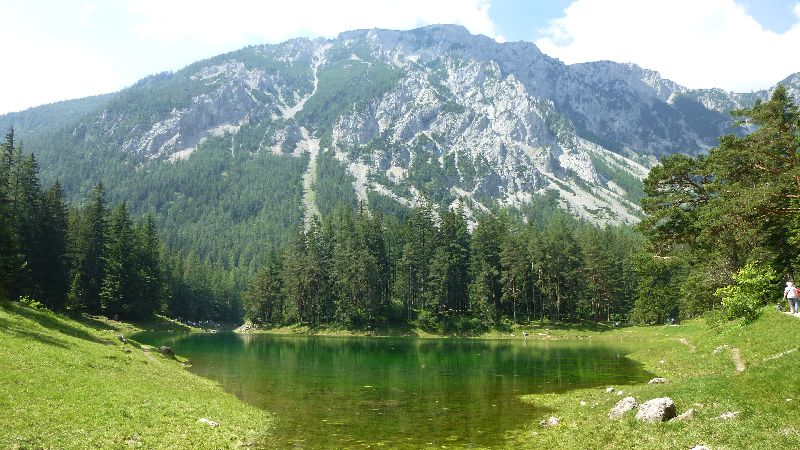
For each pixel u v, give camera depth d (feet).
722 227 128.06
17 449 46.96
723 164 137.08
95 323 280.31
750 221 119.14
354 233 397.80
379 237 396.98
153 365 114.73
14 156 258.57
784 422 48.83
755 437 47.11
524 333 316.60
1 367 71.72
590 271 354.95
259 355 186.80
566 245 358.84
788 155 125.80
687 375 110.42
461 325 337.93
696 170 149.18
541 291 352.08
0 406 56.70
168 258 437.99
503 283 360.48
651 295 325.42
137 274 322.96
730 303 129.90
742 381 66.28
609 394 93.86
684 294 273.54
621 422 65.46
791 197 109.50
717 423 53.67
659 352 162.20
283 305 406.21
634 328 307.58
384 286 387.75
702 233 138.31
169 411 71.31
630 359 168.96
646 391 83.05
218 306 529.04
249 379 123.13
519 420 78.38
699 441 50.49
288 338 306.14
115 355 108.27
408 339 304.91
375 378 128.06
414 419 79.25
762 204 111.55
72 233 301.63
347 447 63.05
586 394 99.30
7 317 111.65
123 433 58.13
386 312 366.63
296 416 81.15
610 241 418.10
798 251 126.31
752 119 128.88
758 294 126.41
